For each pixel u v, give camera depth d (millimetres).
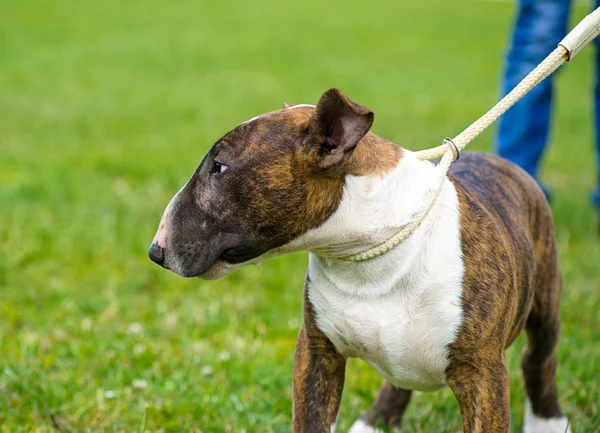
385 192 4992
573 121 19938
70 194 12578
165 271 9984
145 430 6574
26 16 35156
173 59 27203
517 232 5633
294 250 5141
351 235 4984
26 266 10070
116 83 23375
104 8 38500
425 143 16844
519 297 5484
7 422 6648
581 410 6988
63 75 24172
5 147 15859
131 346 7914
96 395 7008
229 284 9734
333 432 5512
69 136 17016
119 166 14438
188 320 8703
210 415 6711
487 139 17547
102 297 9250
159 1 41375
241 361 7715
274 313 8969
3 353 7828
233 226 4980
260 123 4980
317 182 4922
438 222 5066
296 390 5445
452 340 5039
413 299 5047
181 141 16891
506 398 5125
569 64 27016
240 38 31953
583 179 14742
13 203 12086
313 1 44125
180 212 5047
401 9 41562
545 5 8703
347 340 5273
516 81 8891
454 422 6789
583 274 9820
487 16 39594
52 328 8438
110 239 10797
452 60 28156
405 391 6754
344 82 24078
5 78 23406
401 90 23156
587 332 8367
